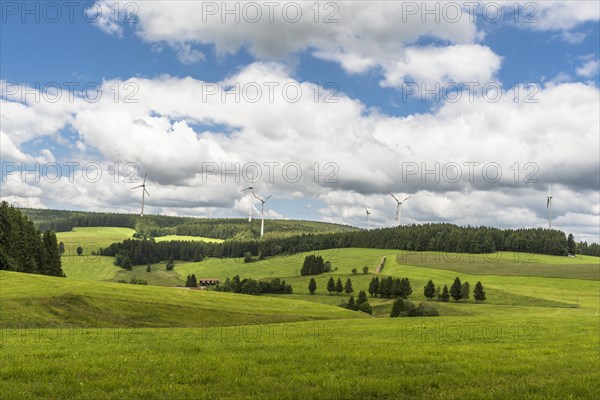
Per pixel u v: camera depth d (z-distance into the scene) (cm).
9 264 10325
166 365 1697
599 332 3628
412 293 17088
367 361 1870
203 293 8612
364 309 13538
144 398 1250
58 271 12925
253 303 8069
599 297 15488
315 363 1816
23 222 11812
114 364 1720
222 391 1320
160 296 7250
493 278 18788
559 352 2275
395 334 3341
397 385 1390
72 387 1348
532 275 18950
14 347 2422
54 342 2719
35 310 5488
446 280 18788
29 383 1394
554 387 1384
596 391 1352
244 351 2195
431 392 1352
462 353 2155
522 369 1712
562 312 12962
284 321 6875
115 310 5994
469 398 1259
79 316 5612
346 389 1346
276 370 1639
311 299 17150
